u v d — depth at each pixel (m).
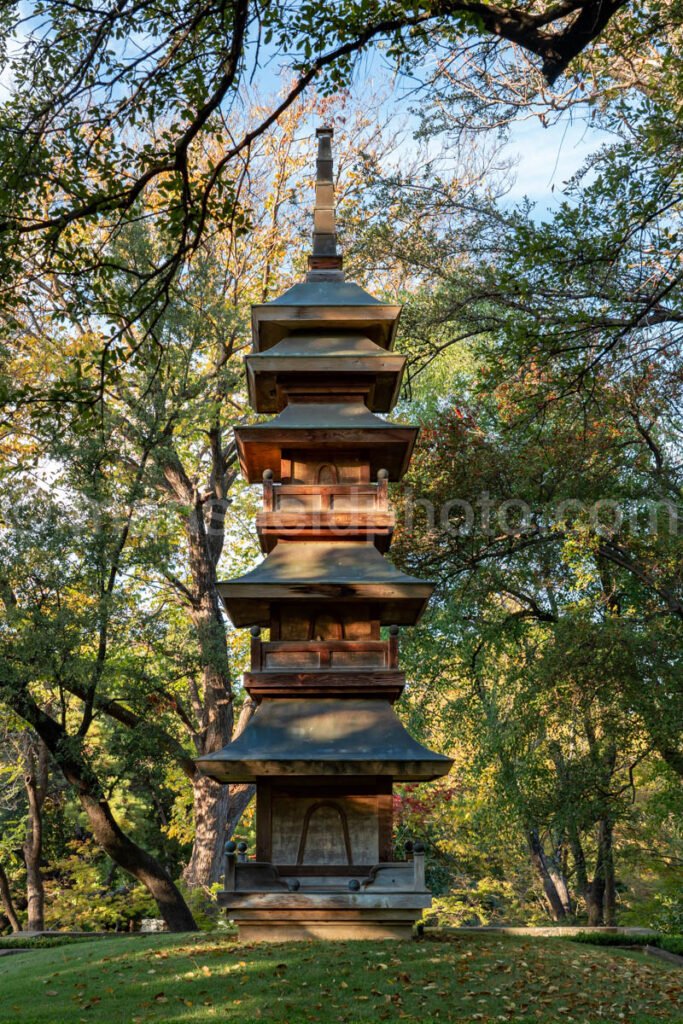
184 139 10.76
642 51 14.16
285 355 14.22
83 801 21.44
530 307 14.83
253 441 13.79
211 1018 9.23
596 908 25.66
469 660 20.58
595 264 14.06
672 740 18.00
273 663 13.26
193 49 10.63
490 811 21.55
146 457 21.53
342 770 12.51
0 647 19.45
